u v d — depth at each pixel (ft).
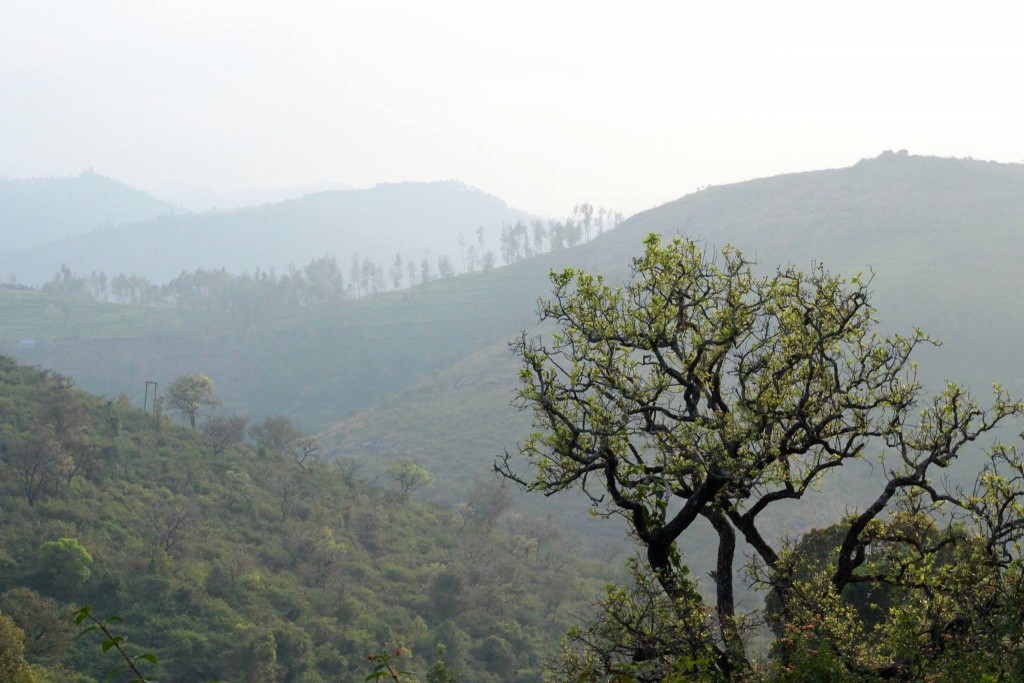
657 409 42.70
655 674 36.73
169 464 322.55
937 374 574.56
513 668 254.27
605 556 405.39
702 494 40.73
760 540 44.11
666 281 43.45
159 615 224.94
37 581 216.95
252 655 214.28
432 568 310.65
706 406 43.78
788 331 41.57
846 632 38.83
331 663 231.50
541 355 43.04
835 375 40.91
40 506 253.85
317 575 282.97
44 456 265.95
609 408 42.65
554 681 40.24
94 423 326.65
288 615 252.62
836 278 41.93
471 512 394.11
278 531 307.78
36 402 314.96
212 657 213.46
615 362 43.55
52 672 181.47
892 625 38.93
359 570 296.92
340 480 389.80
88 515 258.16
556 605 303.89
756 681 34.60
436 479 625.82
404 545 336.08
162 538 262.06
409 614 273.33
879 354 41.11
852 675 32.58
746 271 43.73
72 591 218.18
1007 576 37.22
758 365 41.63
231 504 311.27
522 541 367.66
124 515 270.05
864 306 41.75
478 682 242.58
